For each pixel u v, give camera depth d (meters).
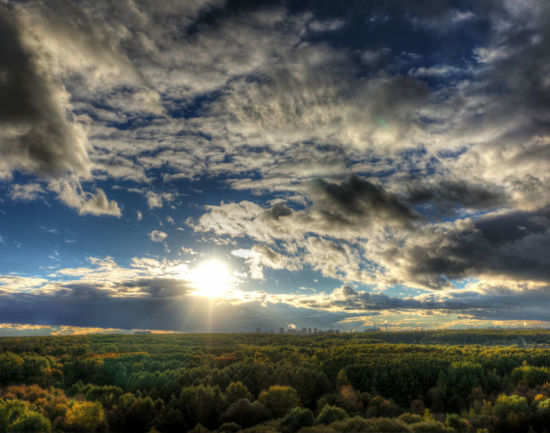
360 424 65.56
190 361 120.94
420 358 121.38
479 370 103.19
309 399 95.94
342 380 102.31
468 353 140.38
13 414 61.44
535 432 72.88
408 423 71.31
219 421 76.00
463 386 97.44
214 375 96.75
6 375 88.69
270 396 84.06
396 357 126.00
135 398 78.12
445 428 66.56
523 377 101.38
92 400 79.00
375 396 95.50
